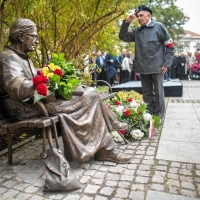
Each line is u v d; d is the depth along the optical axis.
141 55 4.35
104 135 2.72
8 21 3.94
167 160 2.79
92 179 2.39
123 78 11.92
